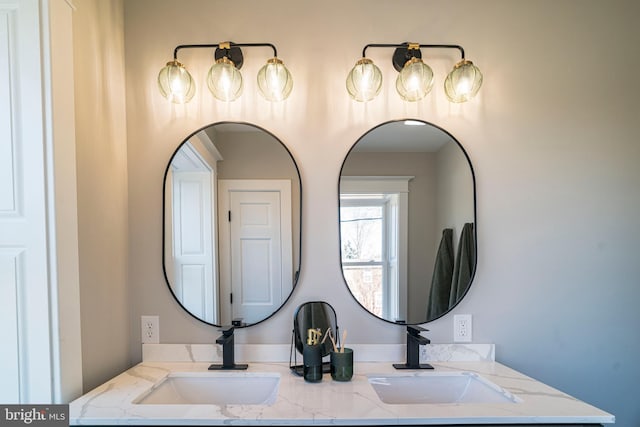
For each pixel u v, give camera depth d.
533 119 1.55
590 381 1.53
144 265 1.53
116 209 1.43
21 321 1.08
